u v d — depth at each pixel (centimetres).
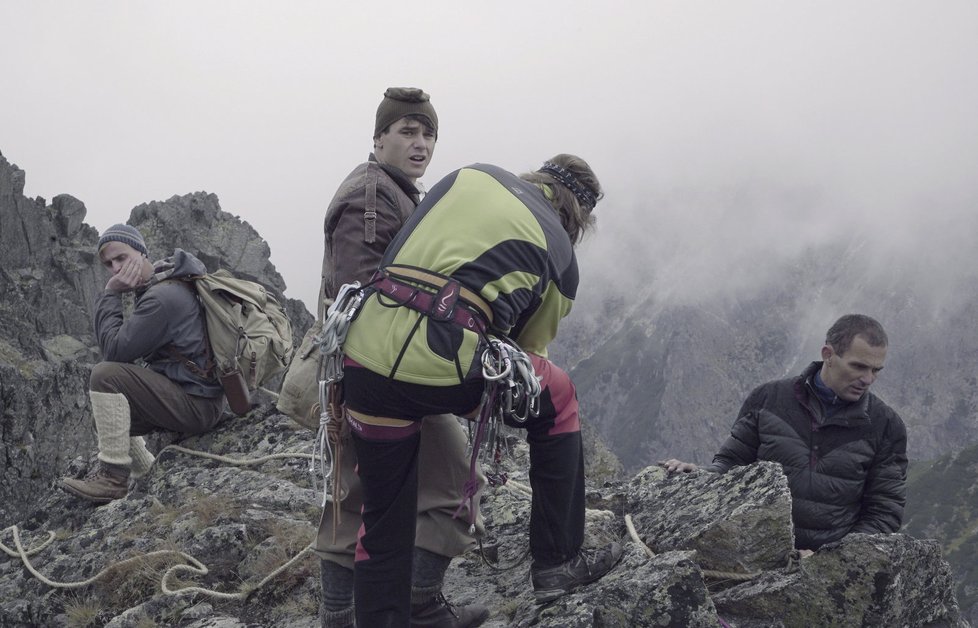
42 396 3306
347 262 469
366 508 396
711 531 495
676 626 412
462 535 460
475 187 387
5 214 4906
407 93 511
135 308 802
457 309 358
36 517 778
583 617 412
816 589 470
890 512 566
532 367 368
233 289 813
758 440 608
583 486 432
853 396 566
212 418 816
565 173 413
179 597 595
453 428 461
